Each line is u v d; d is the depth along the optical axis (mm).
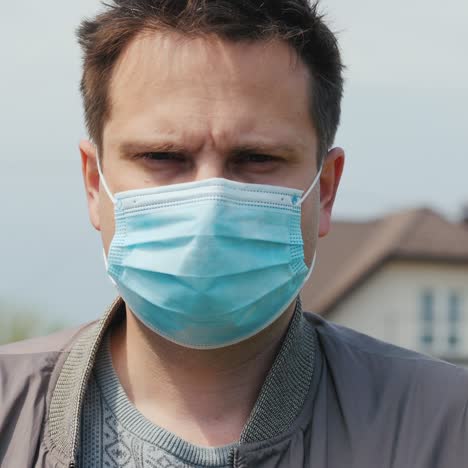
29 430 2879
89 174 3143
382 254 26797
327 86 3045
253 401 2949
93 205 3145
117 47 2926
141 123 2861
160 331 2906
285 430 2852
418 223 27844
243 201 2889
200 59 2830
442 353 26688
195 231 2846
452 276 26938
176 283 2869
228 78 2828
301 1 2961
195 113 2820
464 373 2975
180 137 2830
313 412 2904
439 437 2848
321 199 3168
